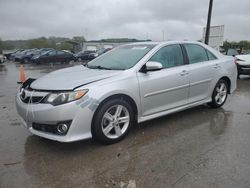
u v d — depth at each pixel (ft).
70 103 12.21
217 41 52.37
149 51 15.93
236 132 15.43
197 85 18.10
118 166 11.52
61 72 15.72
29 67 76.23
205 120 17.70
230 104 22.36
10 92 30.22
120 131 14.15
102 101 13.12
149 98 15.17
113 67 15.60
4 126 16.87
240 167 11.25
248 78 42.93
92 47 199.52
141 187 9.95
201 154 12.55
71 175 10.85
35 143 14.06
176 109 16.98
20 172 11.13
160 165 11.55
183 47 17.81
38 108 12.49
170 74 16.14
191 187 9.89
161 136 14.87
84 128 12.68
